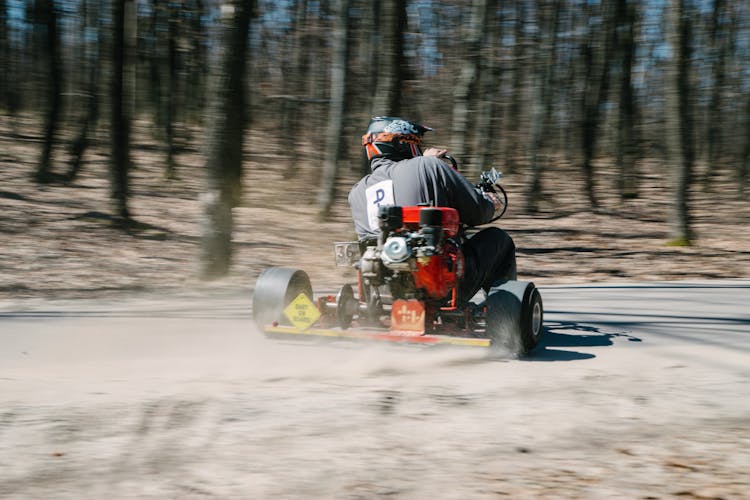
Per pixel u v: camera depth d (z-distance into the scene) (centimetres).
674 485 272
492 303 498
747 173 3053
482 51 1667
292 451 305
